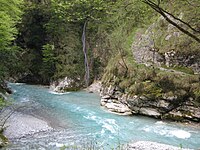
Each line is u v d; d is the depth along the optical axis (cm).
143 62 2662
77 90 3725
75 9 3988
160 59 2541
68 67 3869
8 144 1645
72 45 4050
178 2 1305
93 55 4009
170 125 2062
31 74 4181
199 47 2256
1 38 2042
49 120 2216
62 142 1705
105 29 3969
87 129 1986
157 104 2212
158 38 2692
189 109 2086
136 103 2323
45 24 3978
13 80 4125
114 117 2311
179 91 2119
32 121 2133
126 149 1570
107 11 3475
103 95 2794
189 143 1677
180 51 2369
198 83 2084
